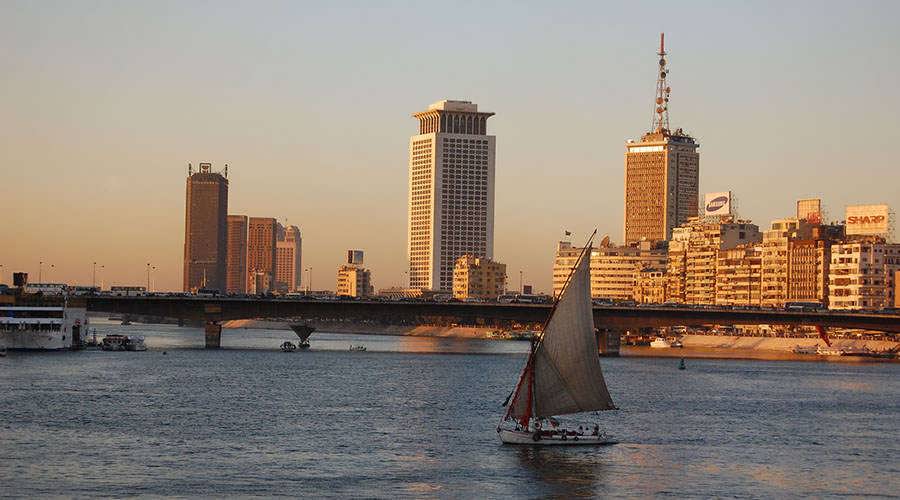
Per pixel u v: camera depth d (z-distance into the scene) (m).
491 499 180.88
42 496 177.00
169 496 178.25
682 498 183.75
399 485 189.00
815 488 192.00
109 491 180.88
